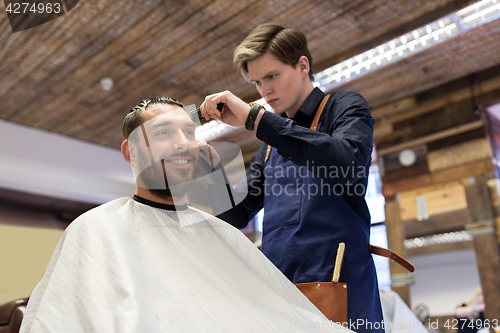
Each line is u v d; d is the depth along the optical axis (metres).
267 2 3.73
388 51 4.27
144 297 0.81
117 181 6.50
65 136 6.18
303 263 1.29
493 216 4.57
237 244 1.15
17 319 1.34
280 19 3.96
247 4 3.75
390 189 5.37
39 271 5.99
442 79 5.04
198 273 0.96
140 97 5.18
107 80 4.80
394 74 4.87
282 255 1.34
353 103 1.39
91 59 4.45
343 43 4.32
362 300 1.27
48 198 6.10
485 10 3.76
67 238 0.89
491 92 4.81
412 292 4.91
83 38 4.12
